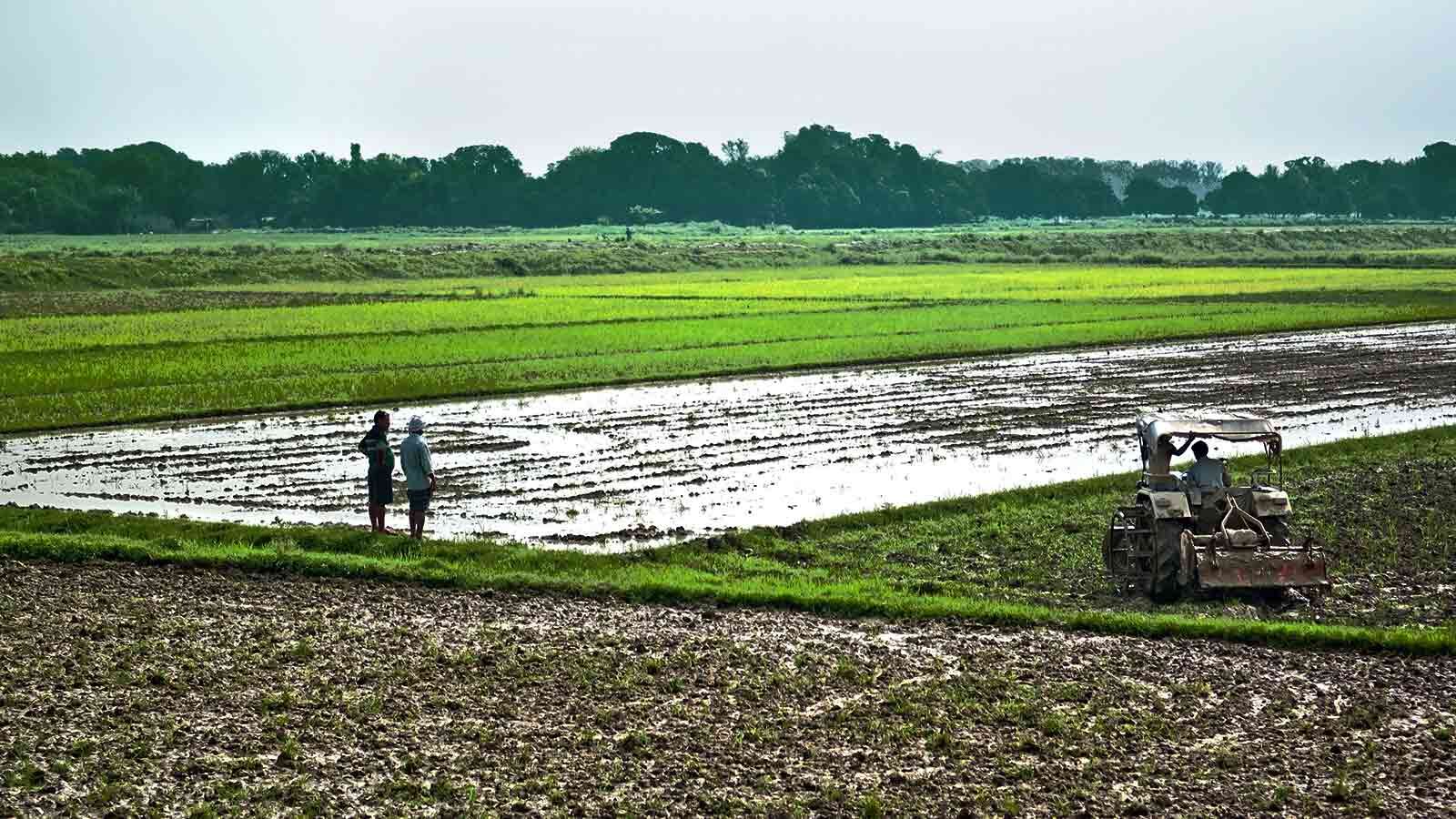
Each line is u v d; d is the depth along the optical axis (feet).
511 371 161.79
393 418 131.64
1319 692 54.03
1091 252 502.38
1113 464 105.81
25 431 123.95
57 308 263.90
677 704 52.34
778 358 174.40
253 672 56.29
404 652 59.41
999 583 72.18
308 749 47.83
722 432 122.21
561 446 115.65
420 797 43.75
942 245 515.91
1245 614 65.31
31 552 77.87
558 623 64.34
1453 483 95.91
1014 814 42.42
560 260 430.61
